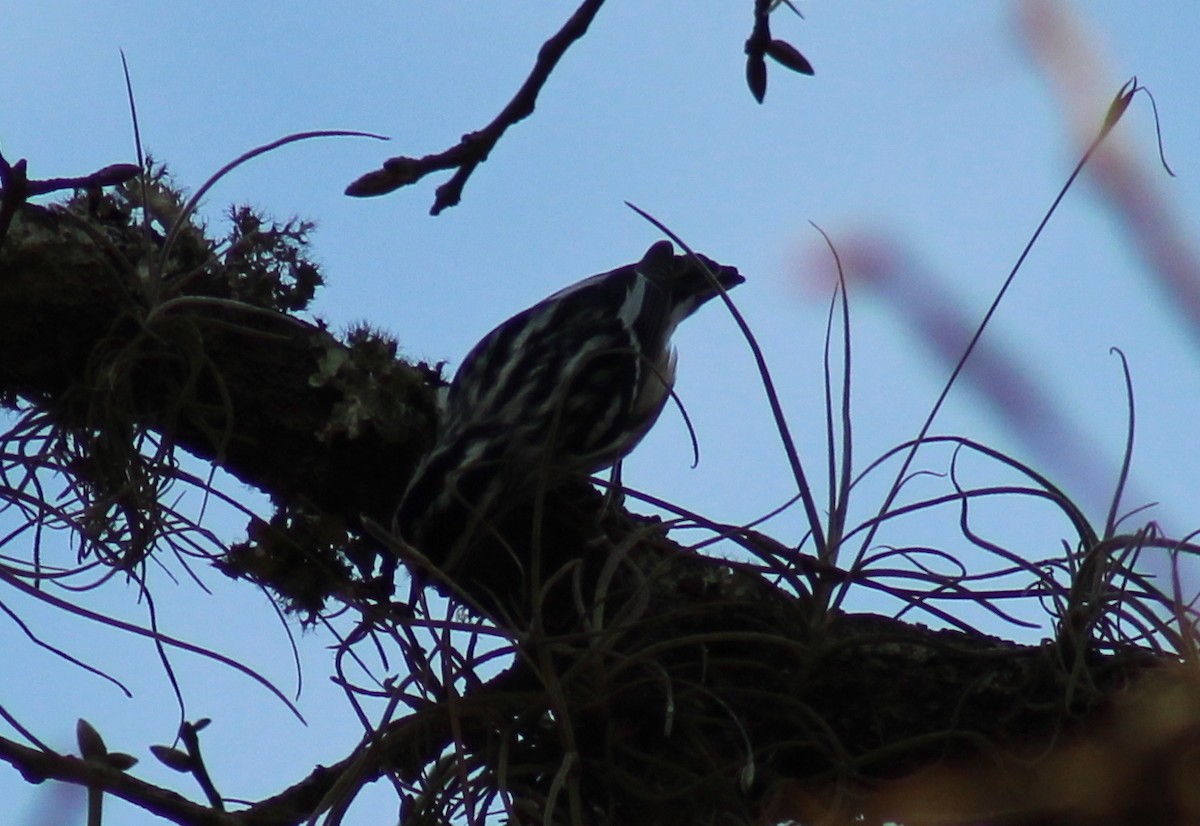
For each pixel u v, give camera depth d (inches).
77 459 258.7
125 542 256.8
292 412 267.7
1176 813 218.4
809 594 227.6
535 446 286.7
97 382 253.9
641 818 225.8
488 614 212.8
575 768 204.1
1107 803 220.4
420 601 224.1
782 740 232.7
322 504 271.1
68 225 260.5
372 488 271.9
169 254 264.7
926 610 230.2
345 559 269.3
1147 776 219.6
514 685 235.6
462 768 207.8
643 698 230.5
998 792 227.6
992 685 231.6
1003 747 230.5
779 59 211.3
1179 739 218.1
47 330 257.3
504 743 214.5
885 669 235.1
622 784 221.6
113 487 253.8
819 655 224.8
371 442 270.5
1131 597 221.9
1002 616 228.2
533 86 212.2
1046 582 225.6
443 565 256.7
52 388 262.2
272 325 269.1
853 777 223.9
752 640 223.3
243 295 268.8
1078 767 222.7
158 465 252.4
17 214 258.1
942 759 229.8
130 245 263.7
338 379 269.9
